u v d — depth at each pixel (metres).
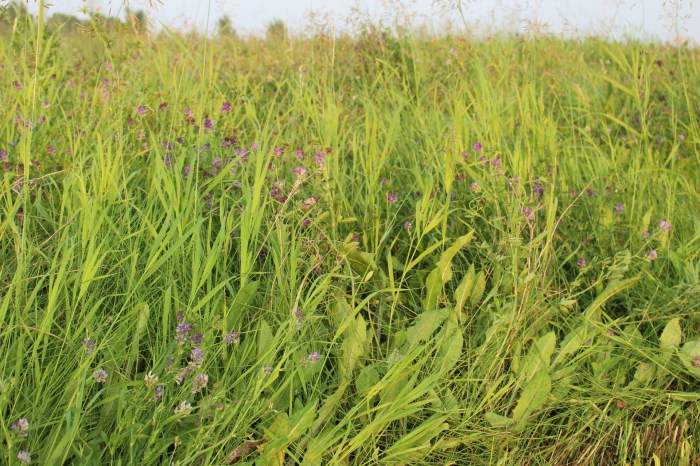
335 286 2.75
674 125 4.37
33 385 2.20
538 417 2.67
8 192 2.58
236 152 3.05
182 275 2.67
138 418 2.16
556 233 3.42
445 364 2.58
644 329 3.12
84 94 4.26
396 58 5.95
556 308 2.89
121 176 3.13
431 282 2.80
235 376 2.39
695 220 3.40
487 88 4.33
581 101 5.09
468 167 3.22
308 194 3.26
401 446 2.31
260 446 2.21
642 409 2.78
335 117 3.84
